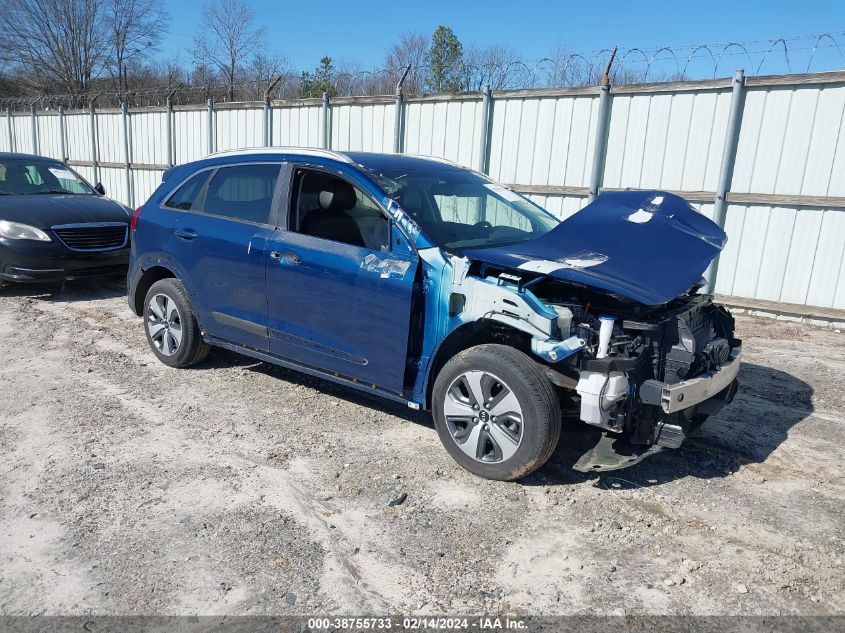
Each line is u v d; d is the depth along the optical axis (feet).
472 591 9.96
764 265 27.20
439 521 11.78
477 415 13.04
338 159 15.51
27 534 11.16
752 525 11.85
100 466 13.50
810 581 10.29
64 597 9.66
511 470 12.69
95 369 19.34
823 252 25.80
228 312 17.25
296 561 10.56
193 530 11.35
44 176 31.91
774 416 16.89
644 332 12.23
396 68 37.42
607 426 11.95
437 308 13.38
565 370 12.75
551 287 13.07
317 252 15.03
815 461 14.40
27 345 21.53
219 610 9.45
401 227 13.96
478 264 13.07
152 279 20.04
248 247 16.35
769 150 26.40
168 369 19.47
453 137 34.45
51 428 15.26
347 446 14.70
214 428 15.48
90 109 57.00
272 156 16.75
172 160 50.31
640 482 13.33
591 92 29.84
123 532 11.25
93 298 28.66
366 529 11.49
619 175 29.99
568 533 11.49
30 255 26.45
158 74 132.46
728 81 26.66
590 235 14.05
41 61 142.31
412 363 14.01
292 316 15.71
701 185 28.12
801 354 22.39
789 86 25.57
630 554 10.94
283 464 13.80
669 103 28.27
